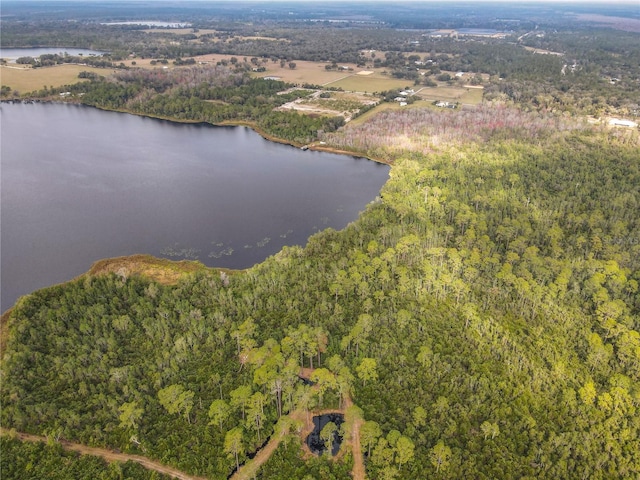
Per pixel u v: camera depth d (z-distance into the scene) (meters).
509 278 143.12
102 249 184.88
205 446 100.56
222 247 188.88
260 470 97.44
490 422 104.19
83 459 98.19
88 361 119.81
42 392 111.81
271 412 109.44
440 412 106.44
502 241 173.75
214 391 113.06
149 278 162.25
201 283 149.88
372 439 97.62
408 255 162.12
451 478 94.31
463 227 184.38
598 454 97.44
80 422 104.81
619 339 124.50
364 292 144.00
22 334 126.88
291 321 134.50
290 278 151.38
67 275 169.00
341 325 131.75
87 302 139.88
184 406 105.94
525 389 110.75
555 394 110.44
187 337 126.06
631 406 105.75
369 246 163.00
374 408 108.62
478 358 120.12
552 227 177.12
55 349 123.44
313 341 119.88
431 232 170.12
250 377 115.94
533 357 119.38
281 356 114.25
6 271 169.88
